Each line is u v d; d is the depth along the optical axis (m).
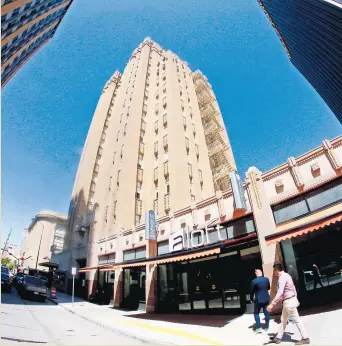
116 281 18.23
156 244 15.80
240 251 11.16
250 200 11.02
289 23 32.62
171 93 36.22
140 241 17.95
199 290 12.28
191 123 37.09
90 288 21.88
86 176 44.38
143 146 34.97
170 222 15.28
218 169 35.84
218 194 12.95
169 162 29.28
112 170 36.47
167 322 9.95
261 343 5.80
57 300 20.36
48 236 74.56
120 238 20.17
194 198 28.86
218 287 11.51
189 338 6.76
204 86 45.41
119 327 8.95
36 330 7.89
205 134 39.22
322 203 9.24
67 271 28.47
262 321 8.23
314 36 27.84
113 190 32.75
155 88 42.00
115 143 39.53
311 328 6.34
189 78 47.03
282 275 5.83
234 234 11.53
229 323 8.70
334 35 23.19
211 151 37.03
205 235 12.75
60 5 22.61
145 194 30.33
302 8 25.34
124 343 6.66
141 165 33.06
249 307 10.10
